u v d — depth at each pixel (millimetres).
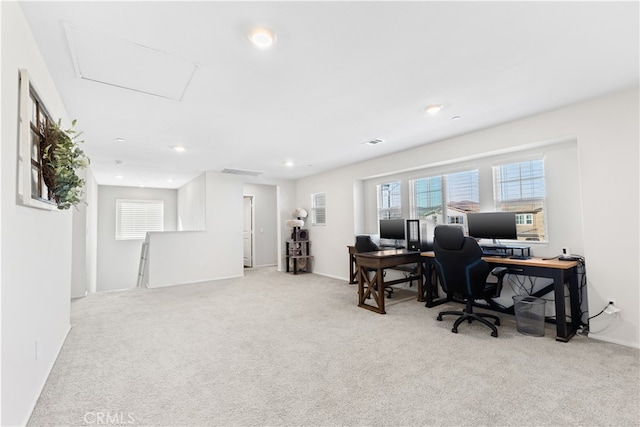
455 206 4492
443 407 1869
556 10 1669
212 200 6340
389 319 3613
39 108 1932
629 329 2723
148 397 2000
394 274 5438
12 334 1484
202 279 6137
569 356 2545
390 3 1585
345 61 2164
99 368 2396
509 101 2918
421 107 3033
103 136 3758
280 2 1562
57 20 1669
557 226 3449
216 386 2133
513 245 3779
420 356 2586
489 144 3693
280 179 7473
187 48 1969
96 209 7195
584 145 2951
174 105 2863
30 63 1743
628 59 2193
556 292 2902
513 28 1825
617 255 2777
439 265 3377
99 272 7707
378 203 5781
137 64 2146
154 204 8578
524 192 3729
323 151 4715
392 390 2064
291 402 1938
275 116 3189
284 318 3672
